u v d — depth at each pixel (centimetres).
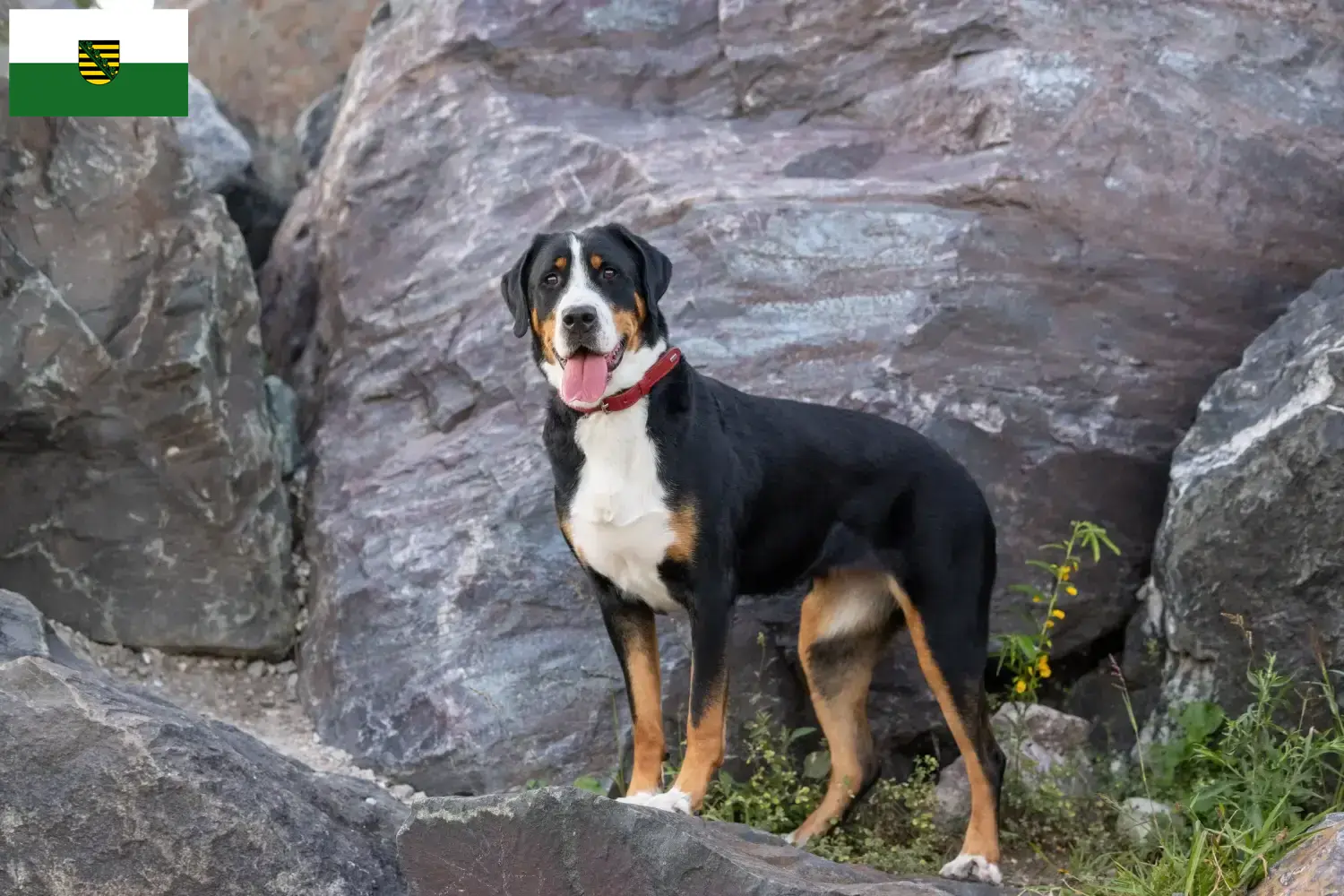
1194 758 516
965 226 604
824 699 530
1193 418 595
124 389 596
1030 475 580
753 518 478
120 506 603
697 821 401
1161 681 558
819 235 608
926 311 589
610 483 446
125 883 368
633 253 457
